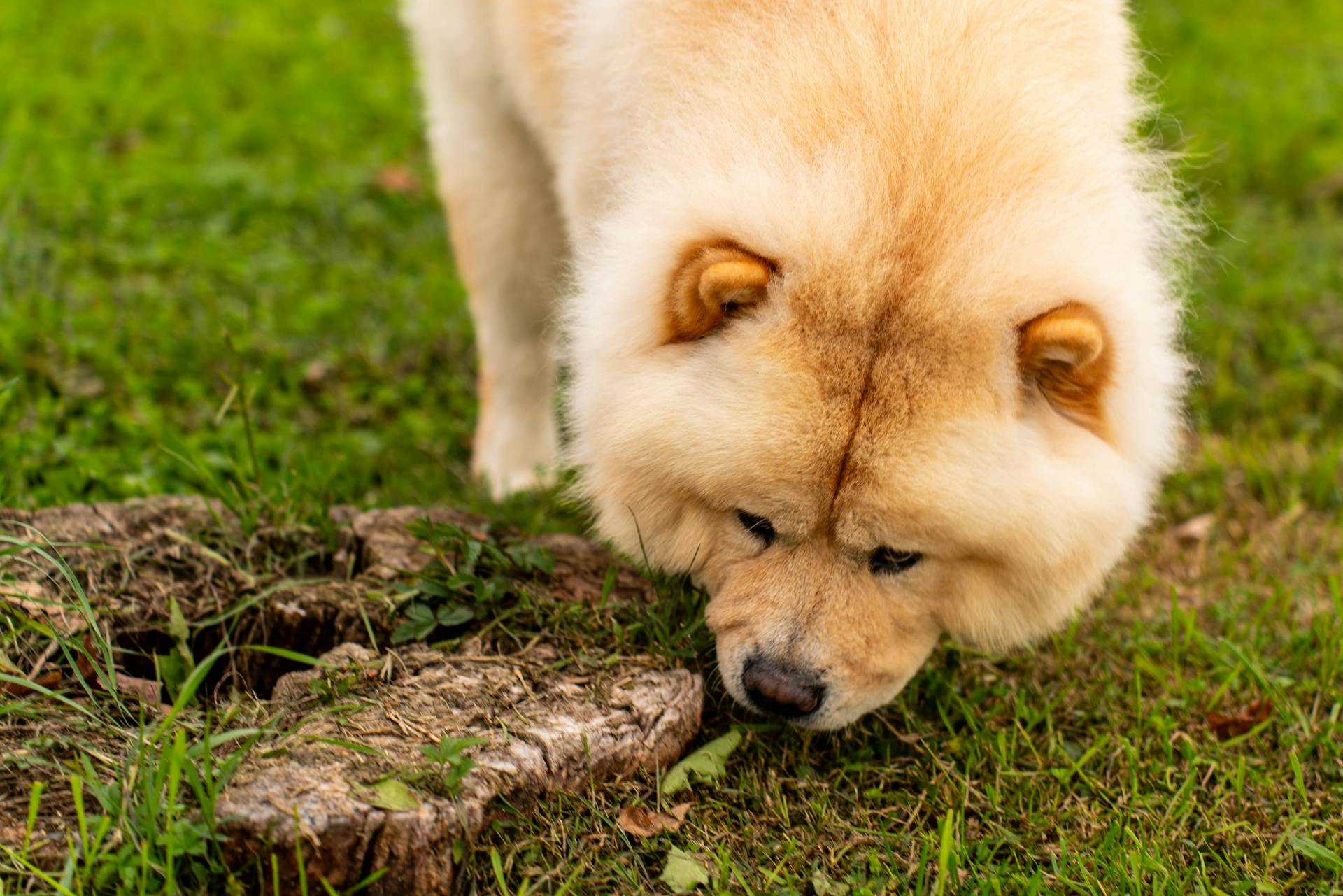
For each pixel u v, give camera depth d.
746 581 1.37
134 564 1.43
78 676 1.31
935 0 1.39
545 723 1.34
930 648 1.42
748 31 1.40
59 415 1.65
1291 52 3.12
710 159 1.37
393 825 1.26
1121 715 1.47
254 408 1.73
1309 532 1.69
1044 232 1.34
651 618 1.43
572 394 1.44
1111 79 1.44
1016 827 1.38
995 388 1.33
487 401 1.75
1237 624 1.55
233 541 1.46
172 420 1.69
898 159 1.34
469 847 1.29
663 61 1.42
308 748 1.30
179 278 1.89
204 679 1.41
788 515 1.34
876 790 1.38
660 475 1.37
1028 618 1.41
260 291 1.89
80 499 1.56
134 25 2.86
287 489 1.52
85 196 2.03
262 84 2.65
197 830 1.24
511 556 1.47
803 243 1.33
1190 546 1.68
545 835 1.32
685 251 1.35
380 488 1.67
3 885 1.23
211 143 2.34
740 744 1.41
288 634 1.42
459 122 1.67
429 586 1.43
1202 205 1.66
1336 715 1.45
